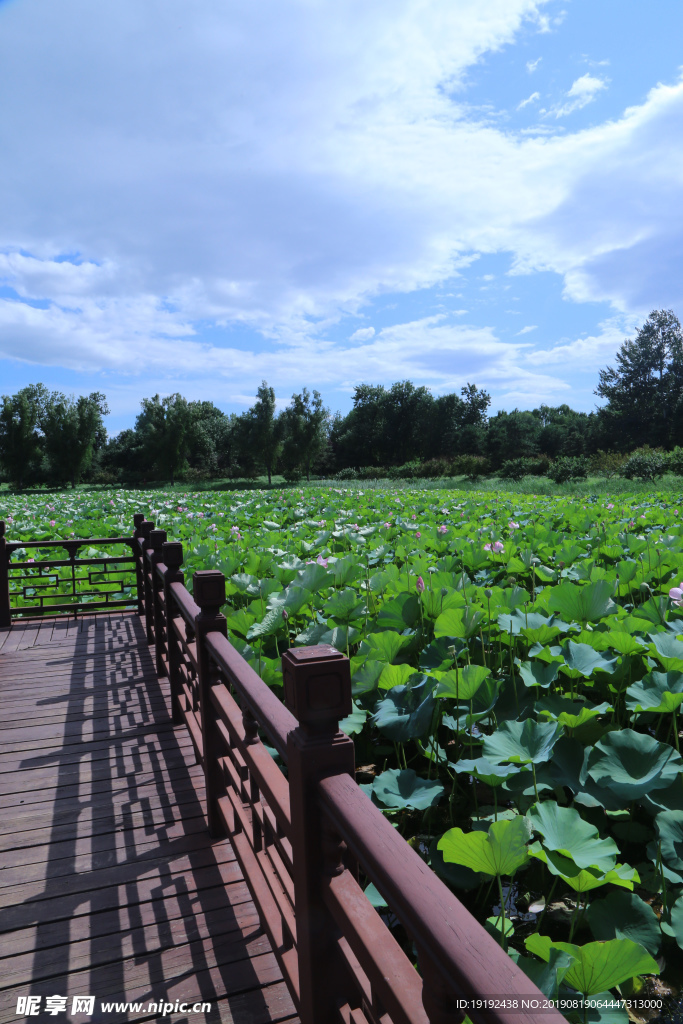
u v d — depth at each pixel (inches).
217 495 783.1
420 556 239.0
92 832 95.0
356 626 161.6
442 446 2431.1
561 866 67.9
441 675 103.4
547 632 128.7
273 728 54.4
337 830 41.9
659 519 373.7
